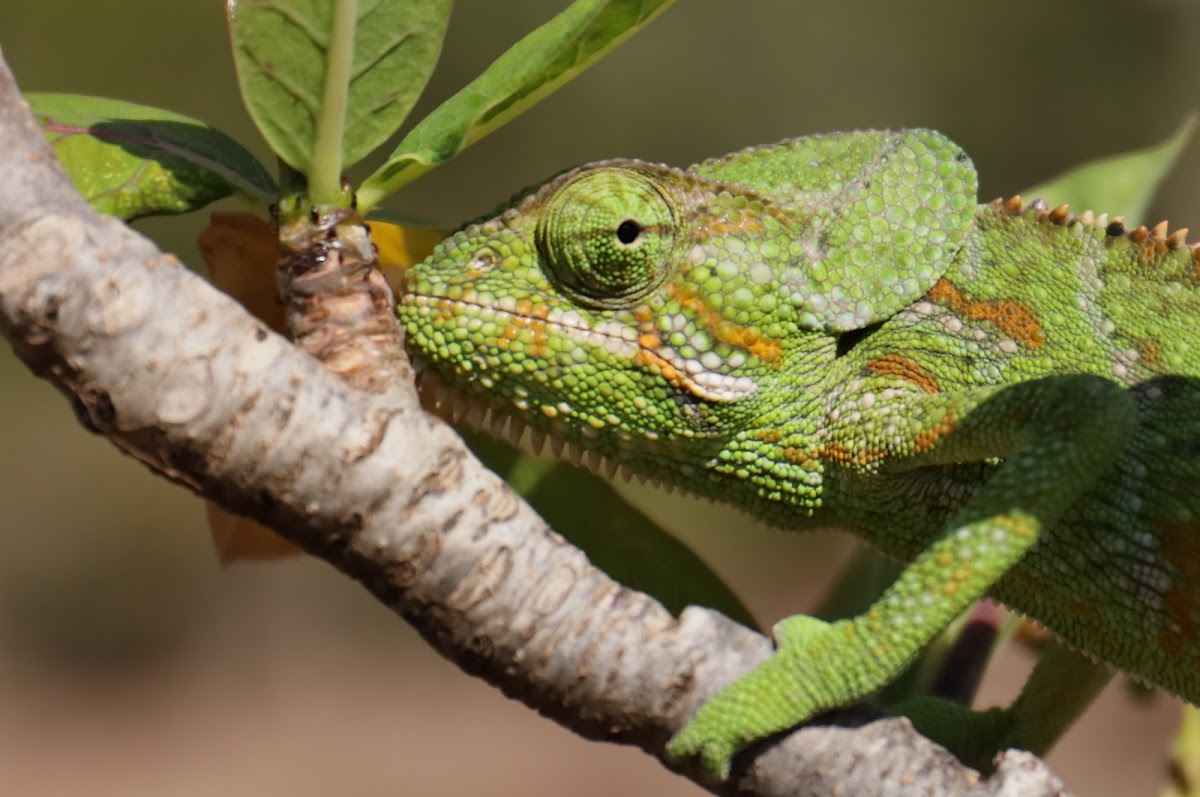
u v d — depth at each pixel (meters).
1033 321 0.39
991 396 0.37
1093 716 1.12
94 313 0.35
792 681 0.36
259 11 0.36
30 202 0.35
